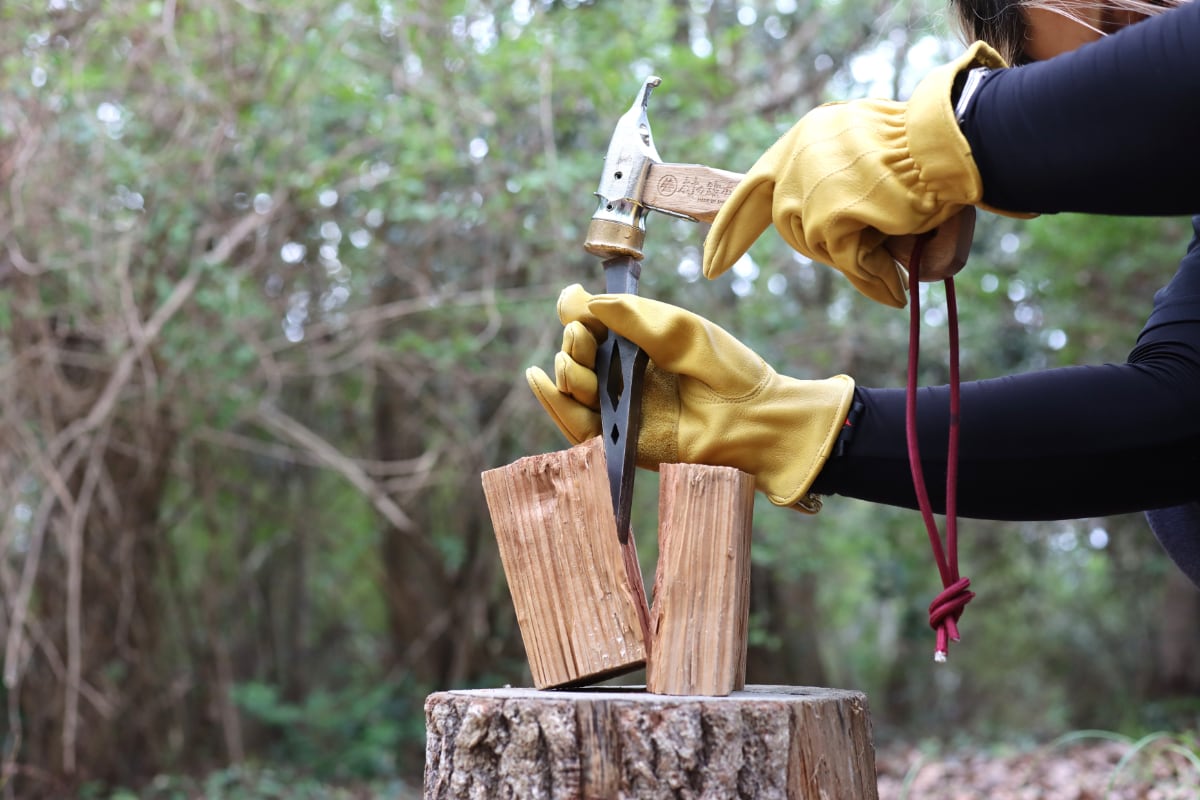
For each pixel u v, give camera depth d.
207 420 5.94
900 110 1.41
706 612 1.55
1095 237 6.21
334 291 5.65
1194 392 1.50
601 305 1.54
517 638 7.77
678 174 1.56
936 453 1.54
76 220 4.68
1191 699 8.27
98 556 6.03
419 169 4.84
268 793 6.40
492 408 6.63
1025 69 1.33
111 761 6.23
